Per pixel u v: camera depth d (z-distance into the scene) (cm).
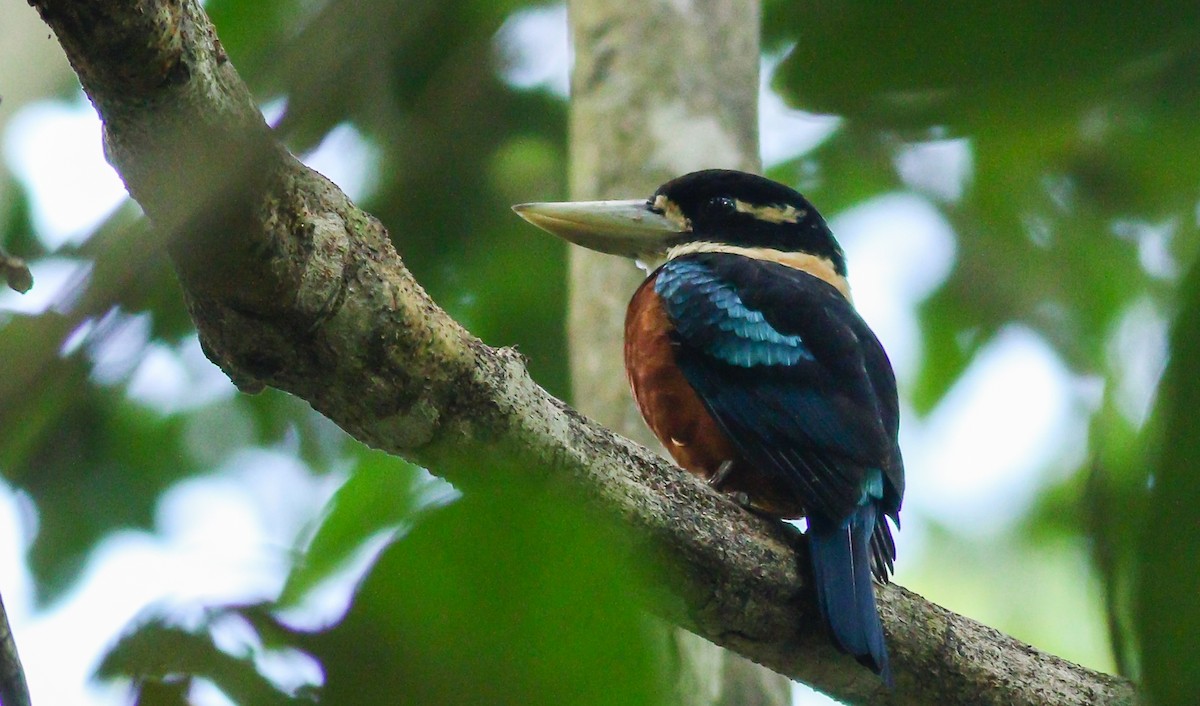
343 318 603
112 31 473
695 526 731
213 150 517
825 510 866
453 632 449
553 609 447
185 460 1499
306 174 582
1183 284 428
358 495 926
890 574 902
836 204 1585
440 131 1446
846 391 935
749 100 1182
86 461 1470
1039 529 1650
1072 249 1556
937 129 501
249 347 605
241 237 551
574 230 1143
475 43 1420
